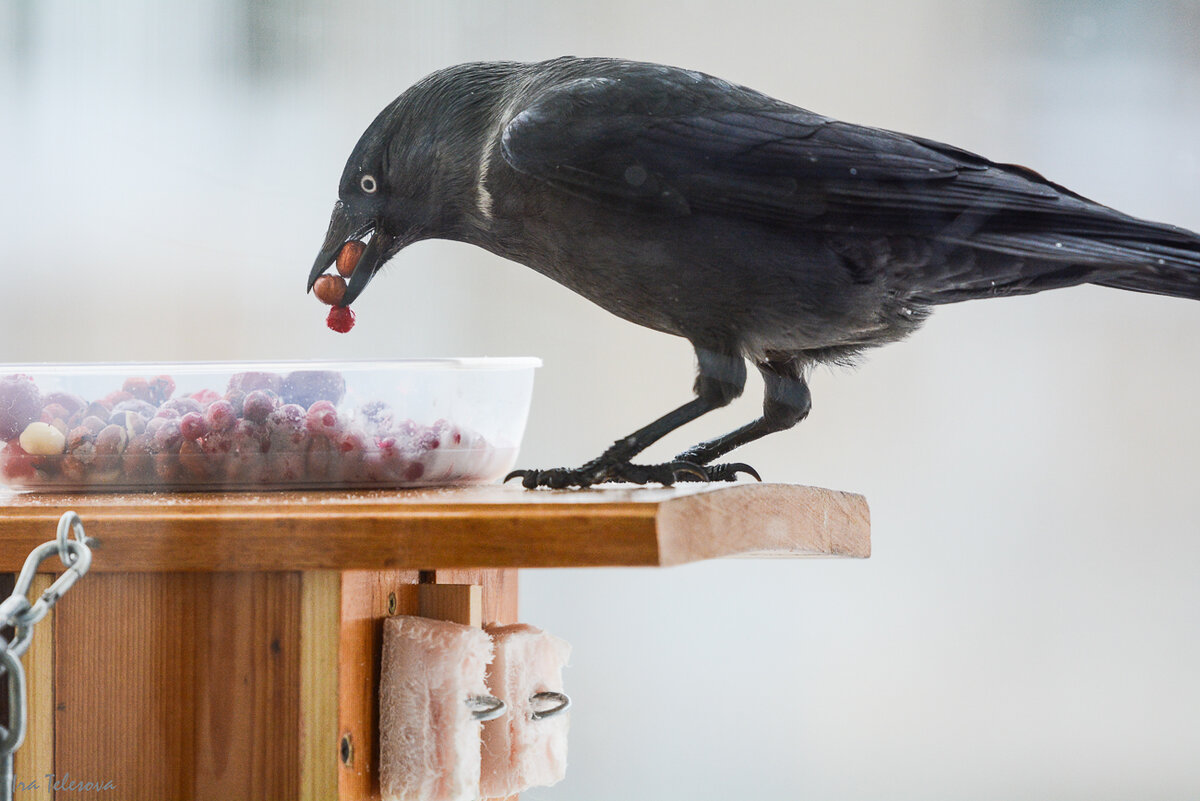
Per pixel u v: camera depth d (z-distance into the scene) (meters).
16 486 4.82
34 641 4.04
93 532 3.99
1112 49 6.62
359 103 6.38
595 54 6.46
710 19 6.54
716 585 7.16
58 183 6.93
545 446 6.74
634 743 6.97
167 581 4.01
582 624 7.01
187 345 6.82
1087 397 7.32
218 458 4.77
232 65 6.61
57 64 6.92
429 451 4.89
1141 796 7.17
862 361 5.67
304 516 3.87
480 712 4.22
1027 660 7.27
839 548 5.09
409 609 4.46
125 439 4.75
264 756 3.93
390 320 6.64
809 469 7.19
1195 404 7.28
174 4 6.68
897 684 7.21
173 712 3.98
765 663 7.13
